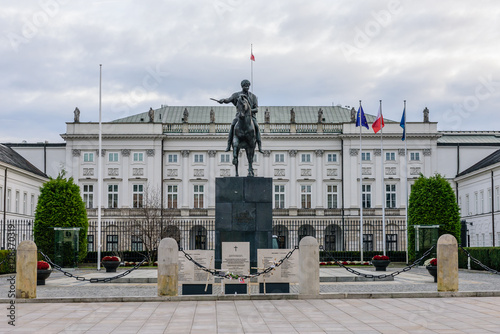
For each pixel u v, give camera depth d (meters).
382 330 18.64
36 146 105.75
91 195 102.94
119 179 102.75
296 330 18.77
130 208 101.19
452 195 68.81
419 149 103.88
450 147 107.19
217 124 105.06
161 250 26.16
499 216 86.44
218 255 32.66
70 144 103.06
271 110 114.00
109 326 19.66
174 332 18.56
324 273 44.38
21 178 91.19
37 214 67.94
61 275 48.28
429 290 32.22
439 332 18.22
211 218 102.81
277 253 28.73
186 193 103.56
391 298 26.44
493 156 99.31
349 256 79.06
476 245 97.25
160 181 102.81
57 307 24.11
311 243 26.50
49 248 67.25
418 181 69.75
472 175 97.81
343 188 103.50
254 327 19.34
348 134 103.25
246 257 28.27
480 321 20.14
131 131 102.81
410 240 68.19
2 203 82.31
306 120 111.69
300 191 104.88
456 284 27.09
